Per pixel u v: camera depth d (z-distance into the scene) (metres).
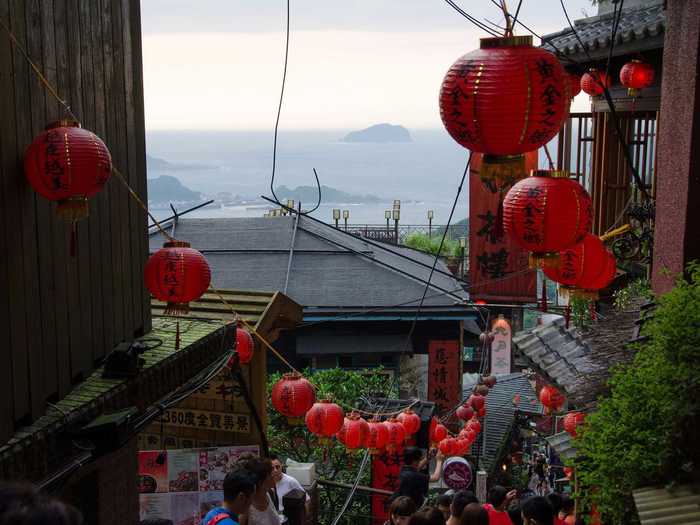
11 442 5.60
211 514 6.21
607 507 7.05
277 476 10.42
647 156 12.76
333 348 23.91
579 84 13.91
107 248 7.90
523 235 6.79
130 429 6.53
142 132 8.96
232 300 12.44
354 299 24.33
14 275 5.91
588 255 8.48
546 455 25.19
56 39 6.77
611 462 6.94
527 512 7.31
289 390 10.88
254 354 11.94
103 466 7.50
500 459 24.30
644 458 6.75
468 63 5.92
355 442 12.28
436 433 16.20
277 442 16.56
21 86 6.10
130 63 8.59
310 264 25.86
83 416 6.47
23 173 6.07
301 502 10.35
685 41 9.08
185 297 8.00
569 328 13.41
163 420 11.88
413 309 23.72
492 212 17.86
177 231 27.61
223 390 11.61
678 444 6.71
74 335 7.03
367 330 24.41
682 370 6.69
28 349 6.08
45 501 2.04
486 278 18.00
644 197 12.41
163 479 10.95
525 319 37.94
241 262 25.92
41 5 6.48
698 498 6.44
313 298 24.38
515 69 5.76
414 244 37.16
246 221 27.80
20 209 6.05
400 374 24.84
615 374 7.61
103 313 7.77
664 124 9.65
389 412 16.98
